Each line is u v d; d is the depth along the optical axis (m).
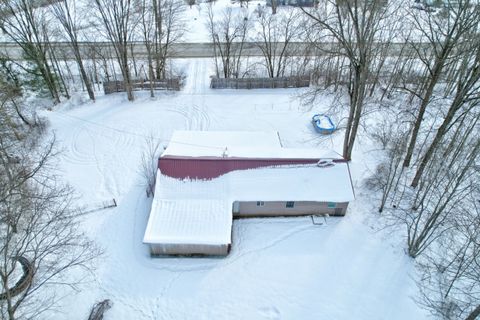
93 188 26.92
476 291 19.66
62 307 19.41
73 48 37.38
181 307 19.56
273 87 39.69
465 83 23.28
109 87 38.62
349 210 24.92
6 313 18.30
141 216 24.62
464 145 24.83
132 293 20.17
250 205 24.03
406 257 21.83
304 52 41.66
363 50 22.86
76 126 33.88
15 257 16.03
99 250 22.27
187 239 21.20
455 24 21.31
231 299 19.92
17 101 32.62
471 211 23.42
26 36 34.59
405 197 25.06
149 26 39.12
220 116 35.22
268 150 26.98
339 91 34.94
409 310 19.30
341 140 31.84
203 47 46.72
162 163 24.47
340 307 19.50
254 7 53.94
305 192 23.62
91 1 46.50
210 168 24.28
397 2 42.56
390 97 37.12
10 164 26.16
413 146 26.30
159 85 39.19
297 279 20.80
